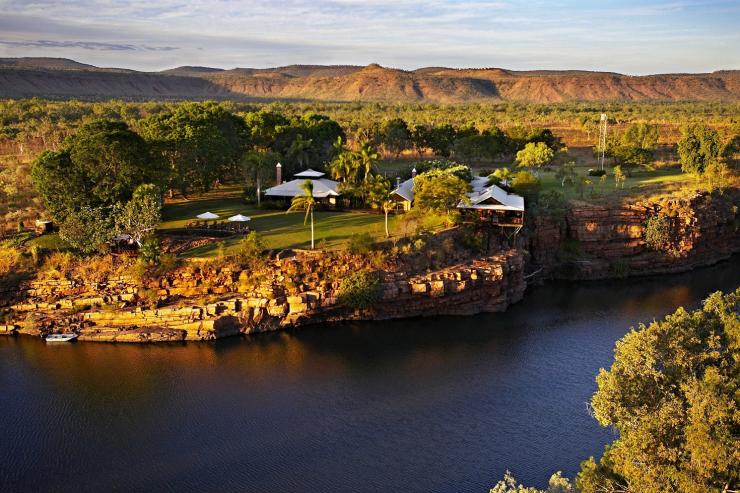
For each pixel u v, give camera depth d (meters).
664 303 75.69
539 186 98.81
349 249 69.12
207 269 66.94
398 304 68.62
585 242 87.88
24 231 76.81
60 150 84.06
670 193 95.81
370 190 80.31
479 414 48.94
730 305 34.53
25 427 47.50
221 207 90.75
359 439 45.62
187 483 40.88
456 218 78.69
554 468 41.81
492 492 33.66
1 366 57.53
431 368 57.25
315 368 57.34
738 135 119.69
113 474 41.84
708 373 28.56
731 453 25.45
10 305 66.62
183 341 63.06
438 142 140.75
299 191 89.12
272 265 67.31
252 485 40.47
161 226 79.25
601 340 63.62
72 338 62.75
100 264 68.88
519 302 76.12
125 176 76.62
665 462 27.56
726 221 95.44
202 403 51.00
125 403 51.12
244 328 64.75
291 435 46.25
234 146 104.75
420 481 40.59
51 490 40.31
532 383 54.09
